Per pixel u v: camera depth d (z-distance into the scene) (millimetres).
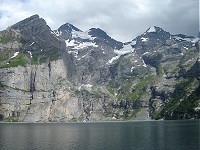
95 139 187375
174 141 157625
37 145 158750
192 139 162875
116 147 145125
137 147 142125
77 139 190375
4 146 154125
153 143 154250
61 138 198500
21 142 173000
